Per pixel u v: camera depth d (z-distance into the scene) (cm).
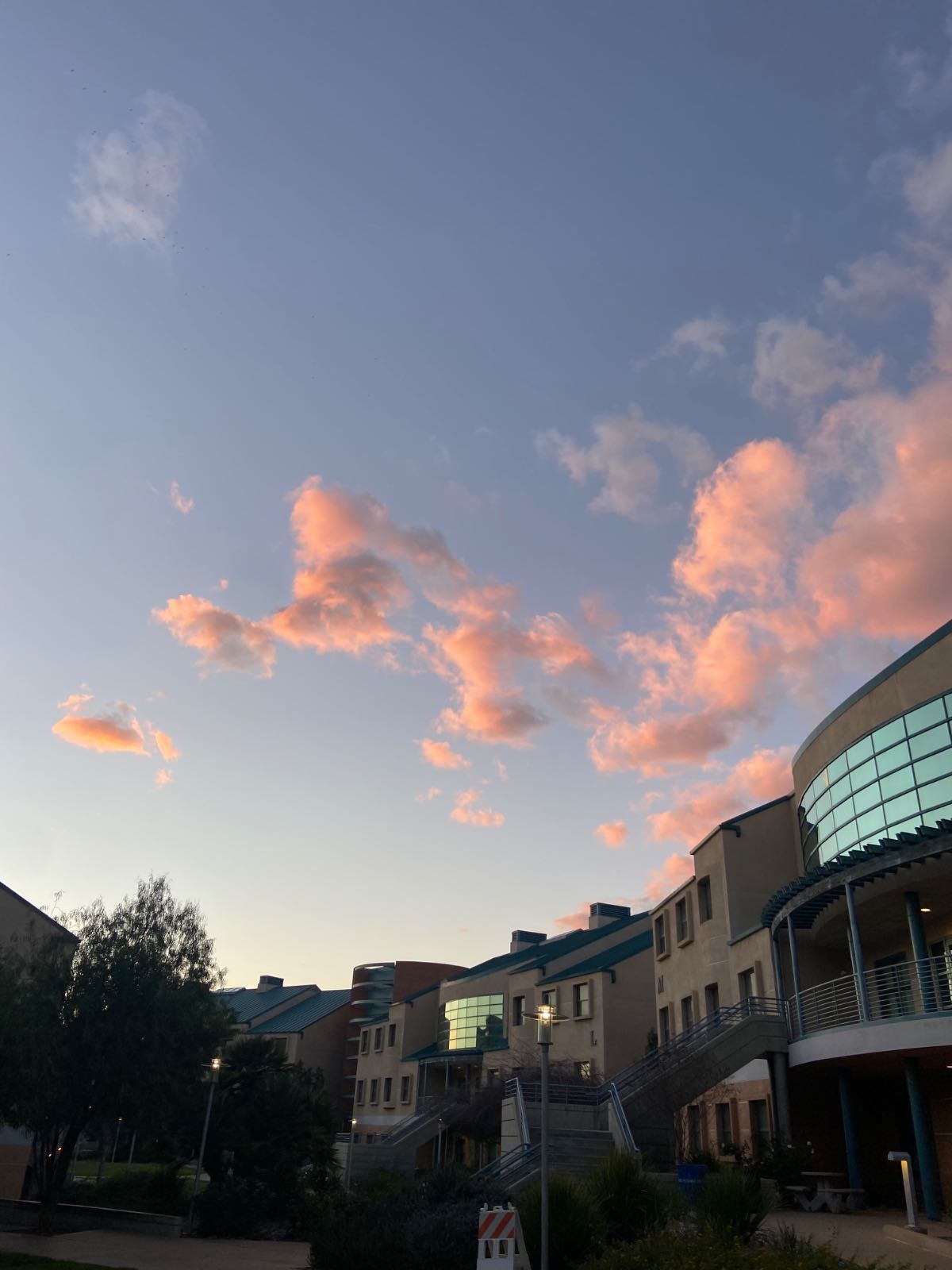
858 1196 2284
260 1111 2798
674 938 3838
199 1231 2508
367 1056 6656
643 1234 1379
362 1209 1571
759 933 2977
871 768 2580
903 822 2402
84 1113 2423
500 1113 3478
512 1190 1927
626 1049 4212
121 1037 2394
